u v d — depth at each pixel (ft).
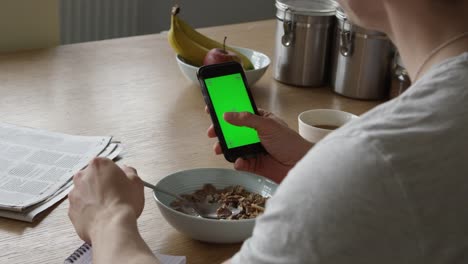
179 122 4.96
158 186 3.70
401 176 2.06
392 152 2.08
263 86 5.79
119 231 3.01
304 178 2.10
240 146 3.97
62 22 9.00
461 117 2.14
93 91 5.32
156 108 5.14
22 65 5.65
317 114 4.93
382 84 5.69
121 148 4.45
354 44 5.57
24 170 4.06
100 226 3.08
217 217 3.67
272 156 4.04
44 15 6.08
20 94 5.12
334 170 2.07
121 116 4.94
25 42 6.07
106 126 4.76
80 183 3.28
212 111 3.98
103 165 3.28
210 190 3.88
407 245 2.07
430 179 2.07
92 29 9.28
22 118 4.74
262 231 2.15
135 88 5.46
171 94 5.42
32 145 4.36
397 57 5.52
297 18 5.65
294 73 5.80
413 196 2.06
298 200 2.08
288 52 5.76
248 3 10.67
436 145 2.10
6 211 3.68
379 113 2.20
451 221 2.10
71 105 5.03
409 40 2.34
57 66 5.72
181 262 3.39
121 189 3.25
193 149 4.58
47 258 3.38
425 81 2.23
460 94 2.17
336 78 5.75
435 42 2.29
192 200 3.78
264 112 4.18
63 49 6.11
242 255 2.20
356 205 2.03
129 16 9.53
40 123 4.69
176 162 4.38
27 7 5.98
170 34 5.63
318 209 2.05
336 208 2.04
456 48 2.25
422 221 2.06
